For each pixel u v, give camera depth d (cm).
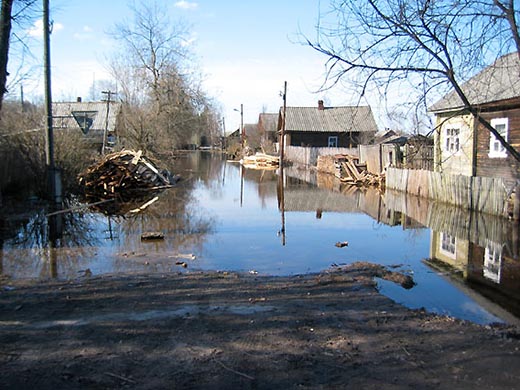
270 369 397
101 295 616
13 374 382
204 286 665
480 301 634
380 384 372
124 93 3747
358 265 805
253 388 364
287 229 1182
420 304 617
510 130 1536
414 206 1608
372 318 536
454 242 1036
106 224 1224
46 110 1490
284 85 3419
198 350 435
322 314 546
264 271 770
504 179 1546
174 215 1391
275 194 1984
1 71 937
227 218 1347
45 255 876
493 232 1141
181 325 502
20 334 470
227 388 364
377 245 1005
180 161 4638
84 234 1085
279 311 554
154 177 2128
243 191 2095
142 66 3806
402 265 836
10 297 605
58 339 458
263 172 3334
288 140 4738
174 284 674
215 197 1862
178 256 873
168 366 401
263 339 465
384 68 475
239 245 982
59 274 737
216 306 571
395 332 491
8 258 850
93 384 368
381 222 1302
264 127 5925
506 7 423
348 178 2533
